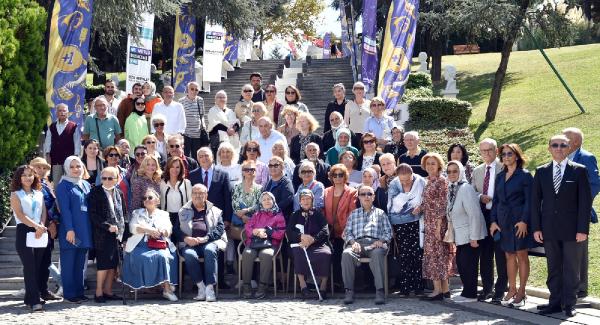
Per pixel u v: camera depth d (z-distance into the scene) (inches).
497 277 488.4
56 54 632.4
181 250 496.4
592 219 448.5
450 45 1943.9
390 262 502.9
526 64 1342.3
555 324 393.7
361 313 430.3
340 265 513.0
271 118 656.4
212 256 489.7
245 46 1375.5
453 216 467.2
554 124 902.4
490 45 1932.8
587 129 855.7
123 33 1120.2
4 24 593.9
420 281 492.4
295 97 656.4
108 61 1507.1
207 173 530.6
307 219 499.2
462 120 870.4
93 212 480.4
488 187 474.0
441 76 1492.4
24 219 453.1
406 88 1048.2
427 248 477.4
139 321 412.8
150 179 512.4
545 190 418.3
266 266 494.0
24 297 474.0
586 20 1715.1
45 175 482.9
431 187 479.8
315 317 418.3
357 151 568.4
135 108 613.6
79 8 636.7
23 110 608.4
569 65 1238.3
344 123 605.9
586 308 433.1
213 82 1194.0
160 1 893.2
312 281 510.9
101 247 479.2
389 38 727.1
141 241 486.9
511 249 440.8
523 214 437.7
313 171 519.2
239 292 502.3
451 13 1083.9
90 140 548.4
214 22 1096.2
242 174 525.0
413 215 492.1
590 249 526.0
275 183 523.5
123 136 625.6
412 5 729.0
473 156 764.6
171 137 538.3
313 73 1213.1
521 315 418.0
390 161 509.7
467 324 393.4
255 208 518.3
